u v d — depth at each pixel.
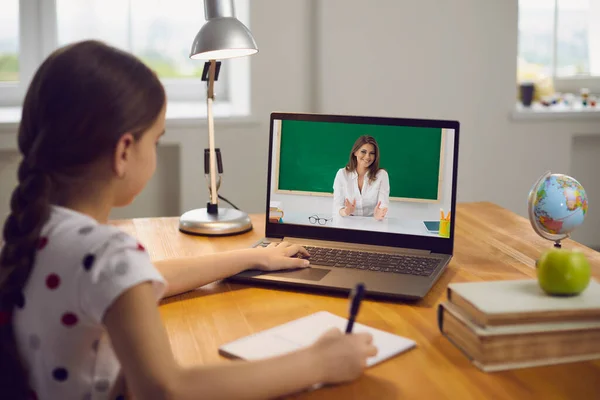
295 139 1.52
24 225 0.88
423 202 1.44
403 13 3.05
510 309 0.99
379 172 1.46
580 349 1.01
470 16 3.12
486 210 1.89
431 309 1.21
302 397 0.91
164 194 3.09
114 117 0.88
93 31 3.10
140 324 0.83
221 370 0.85
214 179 1.76
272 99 3.04
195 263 1.30
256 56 2.99
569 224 1.43
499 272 1.39
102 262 0.85
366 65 3.06
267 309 1.22
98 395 0.91
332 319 1.15
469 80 3.18
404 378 0.96
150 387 0.81
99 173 0.91
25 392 0.92
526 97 3.41
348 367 0.93
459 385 0.95
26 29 3.03
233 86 3.25
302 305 1.23
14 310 0.91
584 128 3.35
